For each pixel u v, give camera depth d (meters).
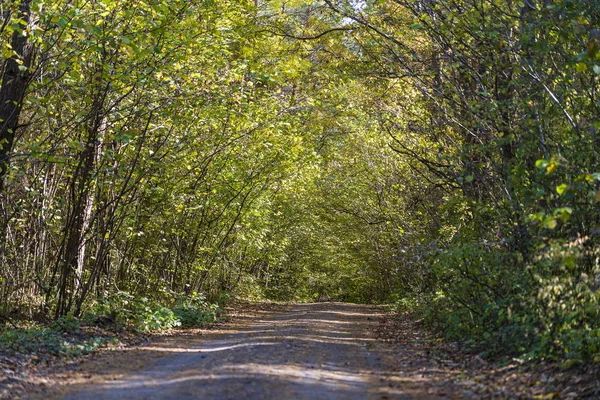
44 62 16.84
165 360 13.09
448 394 9.27
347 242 43.41
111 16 16.22
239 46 22.41
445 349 14.42
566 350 10.40
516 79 14.87
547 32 13.98
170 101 19.08
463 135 19.47
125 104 19.41
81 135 18.39
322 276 52.31
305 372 10.74
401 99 24.05
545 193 12.87
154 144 21.42
